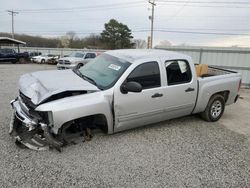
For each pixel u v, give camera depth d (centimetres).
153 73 466
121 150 415
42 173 337
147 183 332
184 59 518
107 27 6378
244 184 345
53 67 2459
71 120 384
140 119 467
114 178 338
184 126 555
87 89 404
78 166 360
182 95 509
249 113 724
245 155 431
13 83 1021
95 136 459
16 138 390
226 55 1358
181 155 414
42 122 372
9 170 338
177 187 328
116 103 425
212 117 594
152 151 420
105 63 489
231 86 609
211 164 392
